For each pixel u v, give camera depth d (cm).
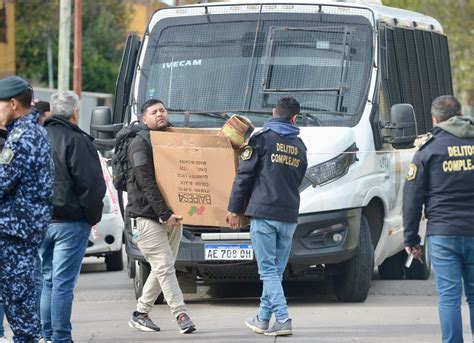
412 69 3625
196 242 2898
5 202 2045
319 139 2959
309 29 3206
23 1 11694
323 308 2966
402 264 3688
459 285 2097
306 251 2886
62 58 7594
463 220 2078
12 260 2048
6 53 10400
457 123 2100
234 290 3453
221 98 3172
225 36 3247
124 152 2586
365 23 3191
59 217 2283
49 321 2389
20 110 2064
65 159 2259
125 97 3269
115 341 2525
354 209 2942
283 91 3136
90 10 13112
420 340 2488
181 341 2503
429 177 2098
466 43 10825
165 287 2586
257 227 2497
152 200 2525
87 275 4138
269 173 2484
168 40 3281
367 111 3084
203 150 2497
